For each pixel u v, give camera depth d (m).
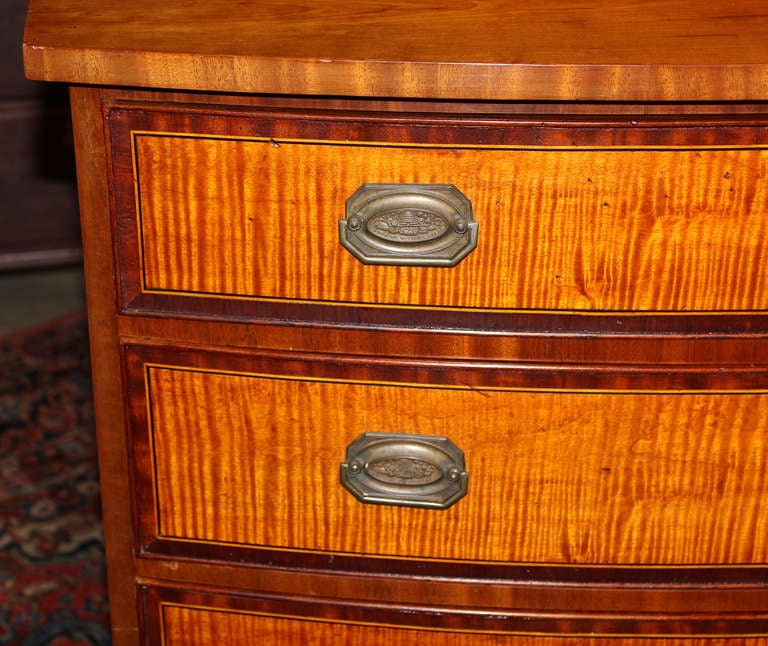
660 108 0.83
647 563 0.99
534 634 1.02
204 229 0.89
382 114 0.84
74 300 2.04
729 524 0.97
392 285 0.90
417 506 0.96
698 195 0.86
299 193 0.87
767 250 0.87
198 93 0.85
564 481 0.96
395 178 0.86
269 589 1.02
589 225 0.87
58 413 1.78
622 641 1.02
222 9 0.90
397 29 0.87
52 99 1.68
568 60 0.81
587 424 0.93
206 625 1.05
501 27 0.87
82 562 1.54
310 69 0.81
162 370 0.94
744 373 0.91
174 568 1.02
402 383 0.93
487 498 0.97
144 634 1.06
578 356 0.91
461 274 0.89
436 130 0.84
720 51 0.82
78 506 1.62
